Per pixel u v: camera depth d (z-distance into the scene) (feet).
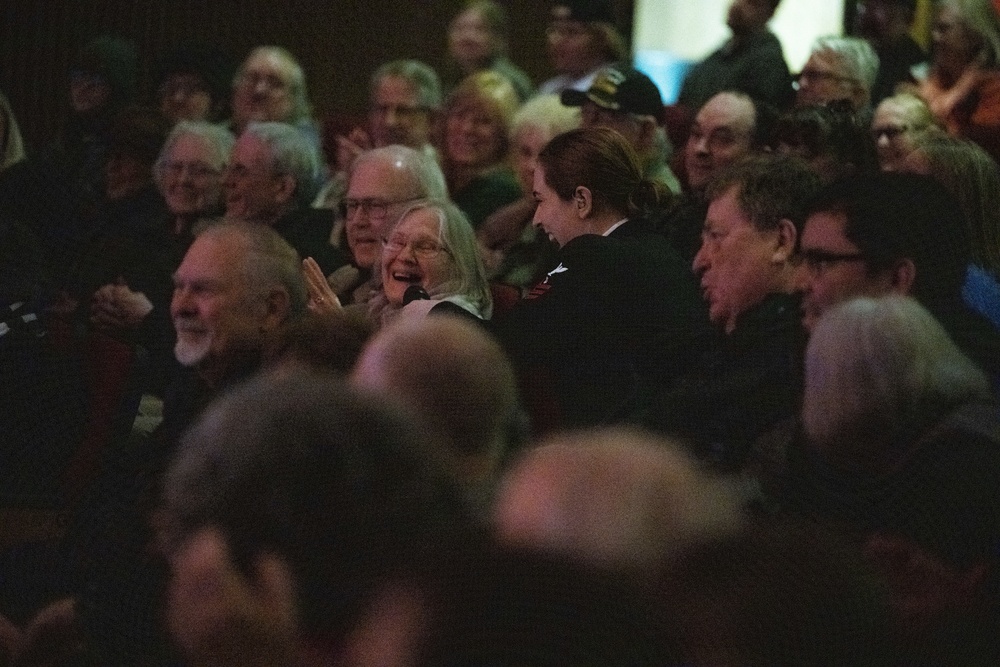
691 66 88.69
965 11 68.74
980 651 29.40
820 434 31.32
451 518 23.02
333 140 81.71
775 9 79.30
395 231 51.34
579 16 80.38
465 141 70.54
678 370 47.29
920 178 37.88
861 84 68.59
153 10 101.91
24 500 47.29
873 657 19.56
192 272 43.42
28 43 101.81
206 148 68.18
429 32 100.99
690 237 57.26
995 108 64.49
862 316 31.22
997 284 43.14
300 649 22.33
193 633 22.43
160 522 24.98
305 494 22.79
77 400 48.37
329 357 35.22
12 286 56.49
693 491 20.25
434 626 17.20
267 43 101.60
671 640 18.66
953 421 30.71
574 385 46.98
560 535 19.11
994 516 29.96
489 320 50.62
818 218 37.78
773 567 19.66
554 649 17.19
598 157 50.34
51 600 41.47
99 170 78.07
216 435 23.25
